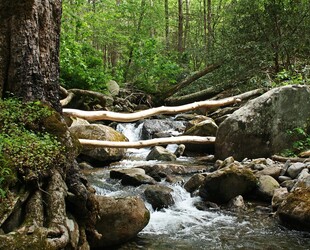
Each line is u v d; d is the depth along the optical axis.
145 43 16.75
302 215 4.94
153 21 19.33
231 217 5.64
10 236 2.70
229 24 11.96
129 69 17.92
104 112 7.86
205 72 14.09
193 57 18.56
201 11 24.91
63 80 12.57
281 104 8.04
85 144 7.63
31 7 4.05
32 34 4.09
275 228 5.20
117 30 18.14
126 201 4.64
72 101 11.84
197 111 13.44
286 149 8.04
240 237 4.92
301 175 6.00
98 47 22.16
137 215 4.62
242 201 6.06
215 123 10.53
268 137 7.99
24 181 3.09
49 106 4.06
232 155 8.22
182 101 14.73
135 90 15.85
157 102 15.66
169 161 8.76
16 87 4.02
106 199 4.58
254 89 11.59
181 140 8.66
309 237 4.89
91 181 6.99
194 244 4.71
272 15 10.99
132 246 4.59
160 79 16.58
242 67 11.59
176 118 12.91
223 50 11.88
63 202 3.29
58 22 4.41
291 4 10.88
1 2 3.99
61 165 3.51
